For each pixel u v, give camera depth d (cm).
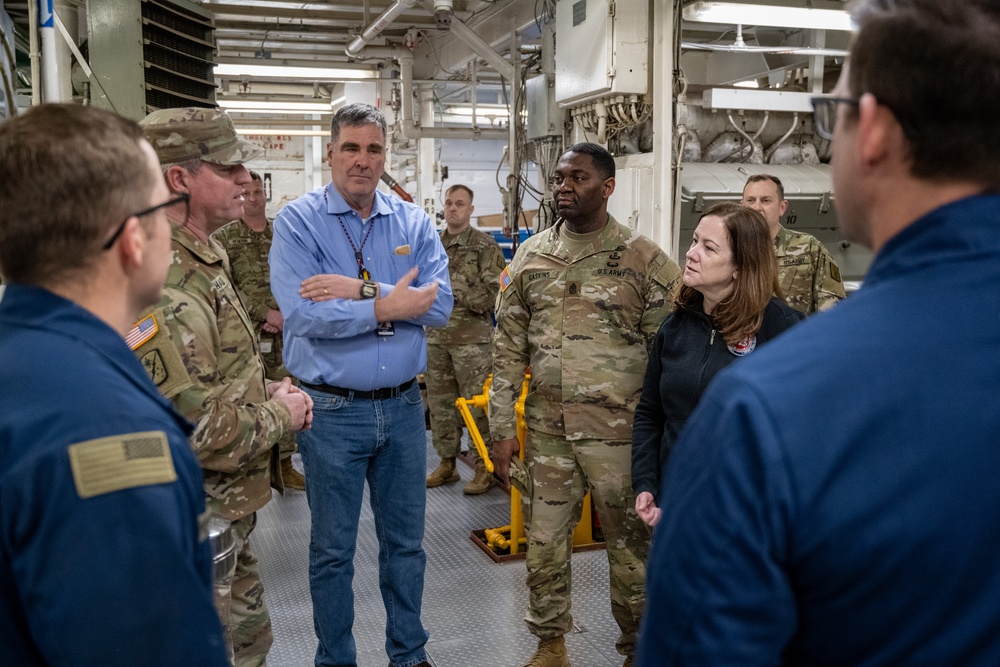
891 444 65
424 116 852
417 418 266
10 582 78
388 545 268
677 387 219
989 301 68
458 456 536
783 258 367
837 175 76
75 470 77
